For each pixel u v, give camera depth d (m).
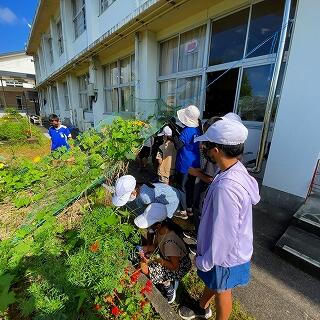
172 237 2.00
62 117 16.33
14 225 2.64
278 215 3.22
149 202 2.57
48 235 2.30
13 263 2.11
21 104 27.77
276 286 2.14
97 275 1.73
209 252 1.29
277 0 3.60
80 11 9.97
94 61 9.20
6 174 3.36
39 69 21.81
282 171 3.26
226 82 4.59
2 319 1.75
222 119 1.32
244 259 1.34
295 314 1.88
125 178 2.37
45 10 12.86
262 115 4.03
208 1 4.34
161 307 1.86
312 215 2.79
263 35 3.87
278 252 2.48
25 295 1.82
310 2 2.70
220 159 1.31
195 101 5.45
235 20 4.29
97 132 3.60
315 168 2.98
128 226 2.18
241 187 1.20
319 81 2.75
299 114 2.98
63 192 2.83
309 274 2.26
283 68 3.44
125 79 8.23
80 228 2.19
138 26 5.64
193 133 3.00
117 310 1.67
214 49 4.80
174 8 4.63
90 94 9.59
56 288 1.75
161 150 3.70
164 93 6.51
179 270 2.02
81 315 1.66
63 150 3.61
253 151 4.20
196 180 3.11
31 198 2.91
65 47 11.66
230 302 1.49
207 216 1.36
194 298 2.03
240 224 1.25
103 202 2.71
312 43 2.75
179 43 5.64
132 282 1.93
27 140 9.49
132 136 2.99
